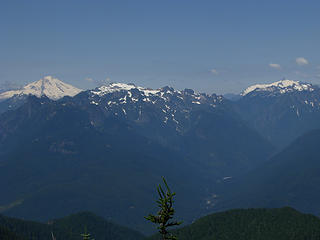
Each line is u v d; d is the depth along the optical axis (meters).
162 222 39.53
